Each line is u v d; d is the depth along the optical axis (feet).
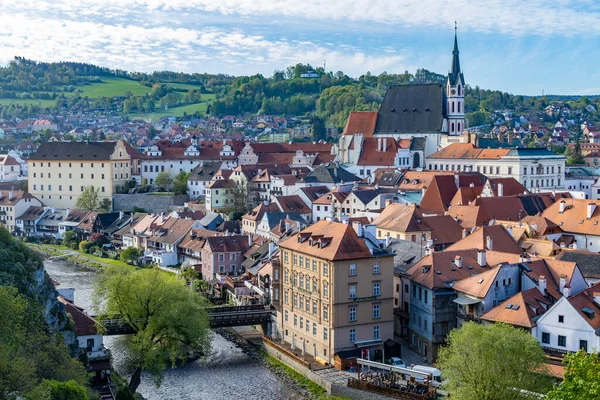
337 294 505.25
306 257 537.24
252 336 613.93
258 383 503.20
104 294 528.22
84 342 478.59
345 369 501.15
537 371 377.50
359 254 509.35
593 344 421.18
